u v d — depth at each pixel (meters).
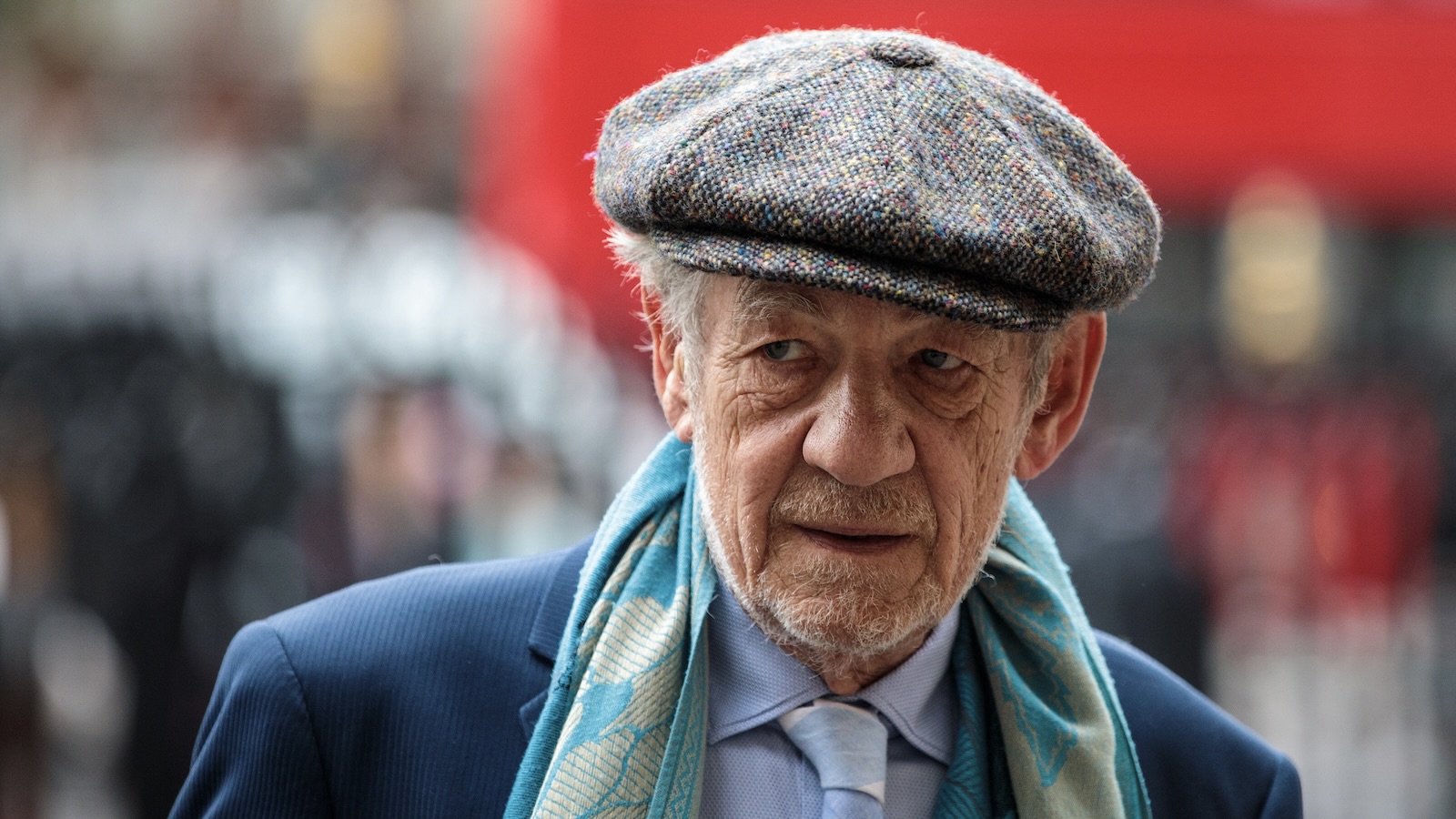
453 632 2.21
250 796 2.10
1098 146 2.05
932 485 1.97
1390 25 9.44
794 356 1.96
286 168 13.85
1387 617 10.17
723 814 2.11
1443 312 12.80
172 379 7.99
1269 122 9.37
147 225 12.81
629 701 2.07
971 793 2.16
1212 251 12.25
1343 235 12.78
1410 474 10.86
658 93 2.07
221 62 17.69
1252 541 9.99
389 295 8.52
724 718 2.14
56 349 8.20
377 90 17.77
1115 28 9.15
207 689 7.34
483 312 8.51
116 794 7.28
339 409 8.05
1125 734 2.34
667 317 2.11
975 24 8.93
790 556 1.97
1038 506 8.98
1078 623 2.39
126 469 7.59
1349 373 11.73
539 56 8.27
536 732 2.09
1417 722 9.33
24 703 6.69
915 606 1.98
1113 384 11.49
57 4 17.31
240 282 8.62
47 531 7.67
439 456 7.89
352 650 2.19
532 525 8.01
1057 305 1.93
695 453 2.08
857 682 2.17
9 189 15.80
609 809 2.01
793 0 8.19
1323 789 8.50
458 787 2.11
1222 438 10.49
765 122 1.90
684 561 2.19
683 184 1.89
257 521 7.66
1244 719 9.19
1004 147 1.91
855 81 1.94
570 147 8.18
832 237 1.82
